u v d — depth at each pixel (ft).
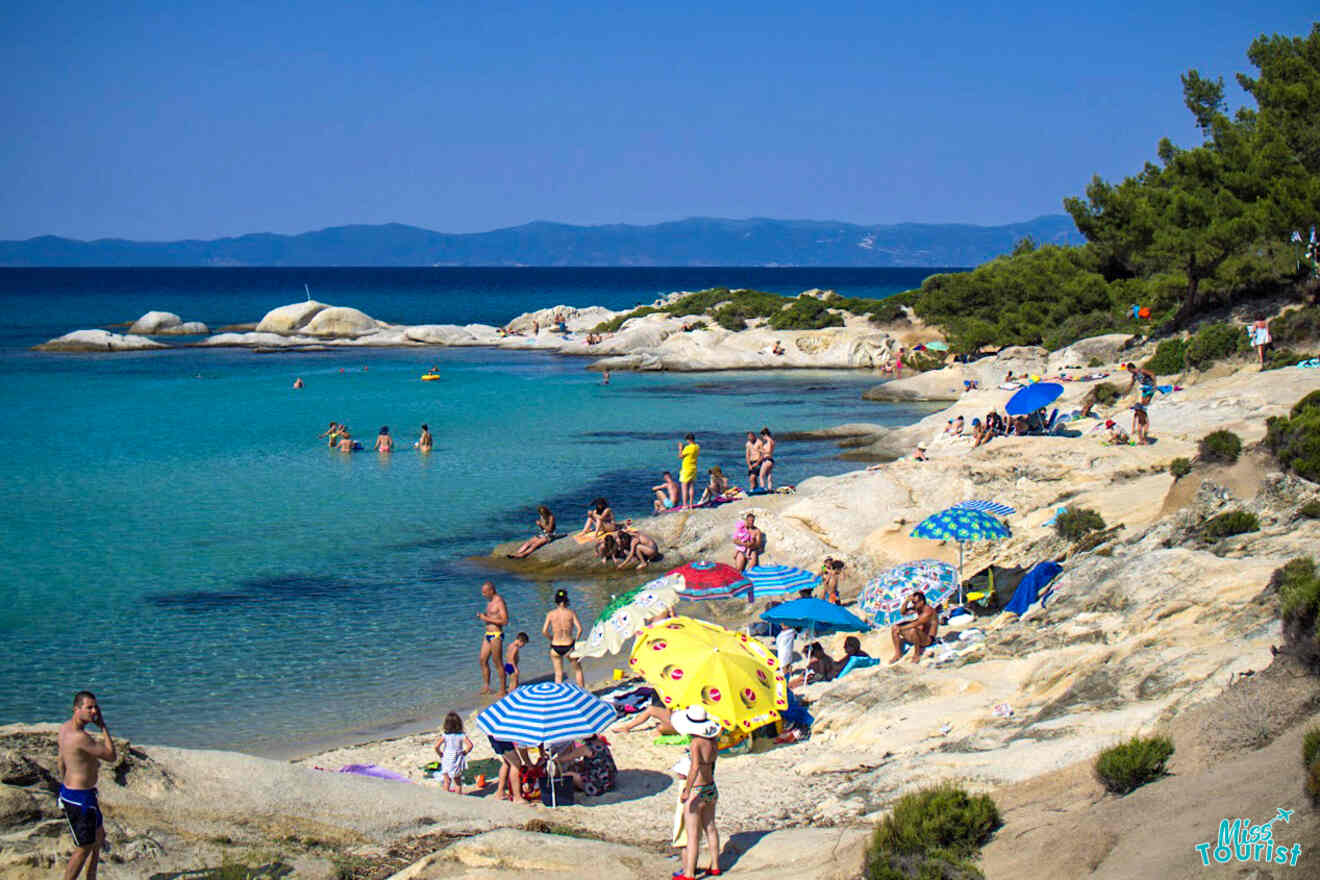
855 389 226.99
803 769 50.31
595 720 50.21
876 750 50.11
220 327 405.59
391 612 85.87
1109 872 28.07
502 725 49.75
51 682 69.77
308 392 220.02
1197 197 174.09
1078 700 47.83
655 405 202.80
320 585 92.48
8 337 357.00
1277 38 196.75
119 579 92.53
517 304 596.70
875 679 59.26
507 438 165.99
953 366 217.97
